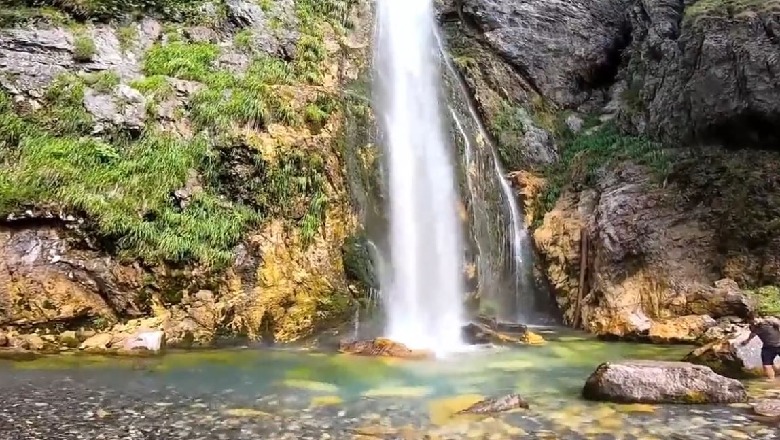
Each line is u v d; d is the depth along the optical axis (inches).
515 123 884.6
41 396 347.3
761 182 652.1
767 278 613.0
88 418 307.1
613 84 984.3
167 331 518.6
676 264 641.0
